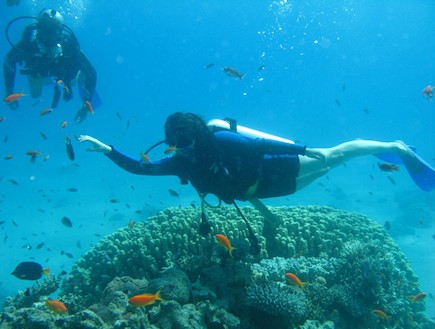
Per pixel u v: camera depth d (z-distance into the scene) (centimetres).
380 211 1722
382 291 467
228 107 10562
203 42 14000
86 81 731
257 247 399
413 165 569
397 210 1727
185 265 431
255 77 12412
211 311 347
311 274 463
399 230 1414
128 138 5400
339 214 722
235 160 376
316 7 5850
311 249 545
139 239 512
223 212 622
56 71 705
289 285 418
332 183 2320
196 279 431
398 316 499
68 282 521
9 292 1013
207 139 343
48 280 548
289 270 458
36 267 419
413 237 1362
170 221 584
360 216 740
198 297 374
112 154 420
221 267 430
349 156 502
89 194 2070
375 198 1952
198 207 671
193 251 496
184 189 2116
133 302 308
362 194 2041
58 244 1340
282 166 423
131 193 2073
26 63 698
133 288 392
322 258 511
